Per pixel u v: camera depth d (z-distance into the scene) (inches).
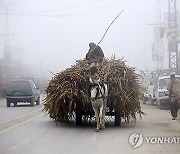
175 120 711.7
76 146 422.9
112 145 430.3
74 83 576.7
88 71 585.9
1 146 420.2
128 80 595.2
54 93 586.6
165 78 1053.8
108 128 585.0
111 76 581.3
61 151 393.4
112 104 594.2
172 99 721.6
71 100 570.9
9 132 532.1
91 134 518.0
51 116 611.2
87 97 569.3
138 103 609.0
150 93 1152.2
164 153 385.1
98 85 552.1
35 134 514.6
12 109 956.6
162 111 938.1
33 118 728.3
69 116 597.0
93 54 608.1
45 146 421.7
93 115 607.5
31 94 1051.3
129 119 661.3
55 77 599.2
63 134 516.1
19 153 381.7
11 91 1051.3
